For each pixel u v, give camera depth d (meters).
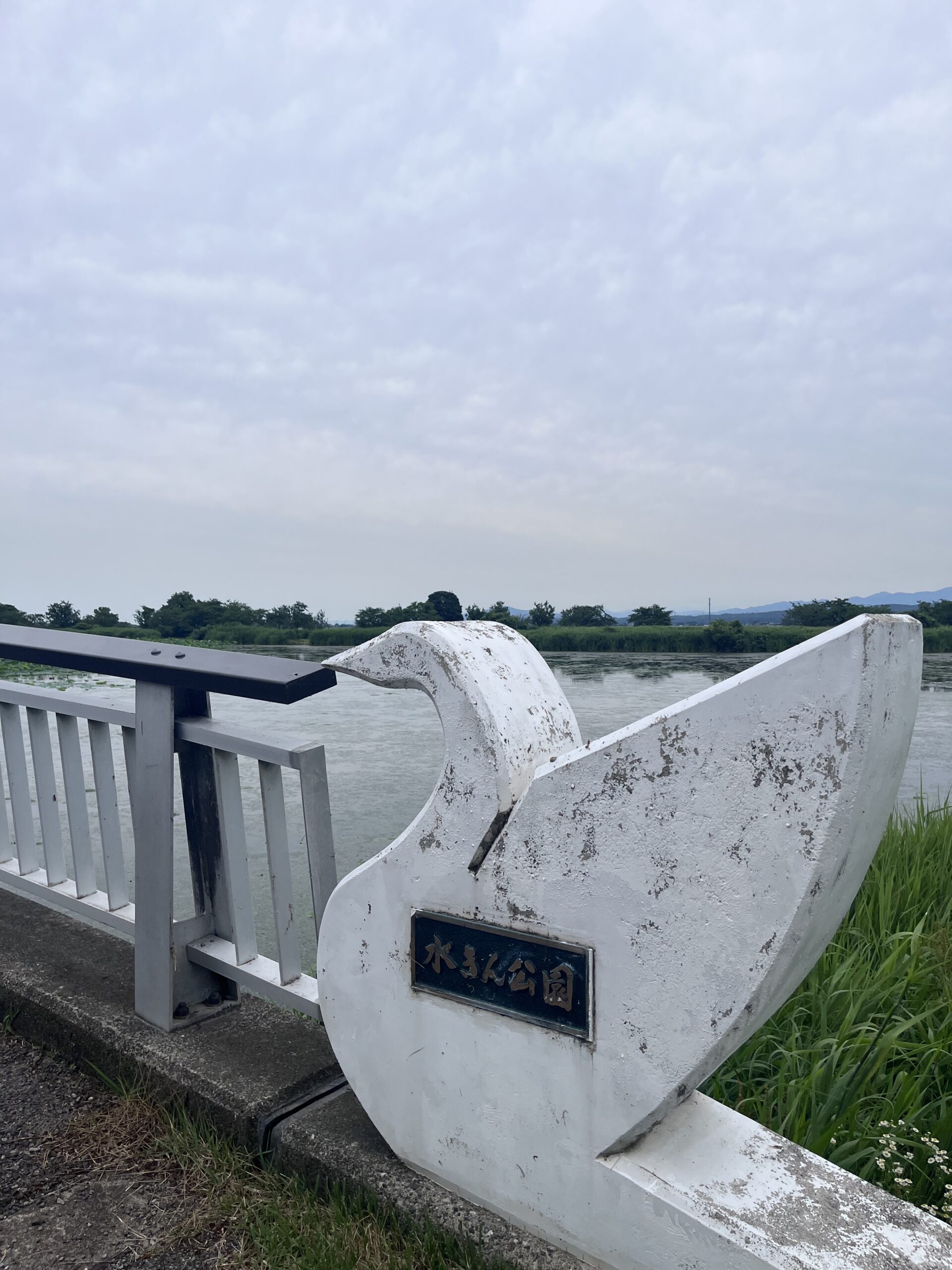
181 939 2.22
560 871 1.37
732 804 1.20
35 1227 1.68
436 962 1.54
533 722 1.53
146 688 2.12
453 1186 1.57
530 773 1.48
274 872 2.03
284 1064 2.00
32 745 2.69
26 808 2.80
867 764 1.12
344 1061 1.70
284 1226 1.60
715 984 1.22
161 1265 1.58
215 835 2.24
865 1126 1.84
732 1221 1.23
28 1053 2.34
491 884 1.46
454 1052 1.52
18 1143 1.94
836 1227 1.23
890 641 1.12
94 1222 1.69
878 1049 1.97
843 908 1.26
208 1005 2.28
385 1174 1.63
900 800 4.96
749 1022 1.23
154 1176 1.82
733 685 1.19
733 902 1.20
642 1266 1.32
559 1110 1.39
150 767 2.13
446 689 1.50
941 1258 1.18
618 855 1.31
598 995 1.34
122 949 2.64
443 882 1.52
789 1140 1.57
